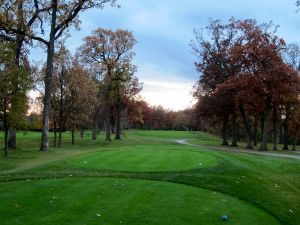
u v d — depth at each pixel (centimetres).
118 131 7012
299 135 7494
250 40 5459
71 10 3625
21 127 3128
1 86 2911
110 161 2314
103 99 6425
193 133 12644
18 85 2970
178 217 1086
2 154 3256
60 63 4709
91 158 2464
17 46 3641
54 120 4897
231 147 5744
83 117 5303
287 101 5475
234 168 2116
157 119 16788
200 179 1725
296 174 2439
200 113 6303
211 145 6072
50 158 2848
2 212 1080
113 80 6444
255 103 5328
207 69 6272
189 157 2517
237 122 8519
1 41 3484
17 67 3089
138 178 1723
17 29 3569
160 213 1119
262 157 3228
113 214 1086
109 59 6359
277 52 5225
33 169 2092
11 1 3478
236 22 6147
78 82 4912
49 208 1130
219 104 6016
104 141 6112
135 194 1347
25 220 1008
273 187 1717
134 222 1018
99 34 6288
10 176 1720
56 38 3691
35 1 3681
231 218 1110
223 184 1647
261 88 5075
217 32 6262
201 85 6456
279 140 9475
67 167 2119
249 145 5725
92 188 1426
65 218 1032
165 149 3170
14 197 1262
